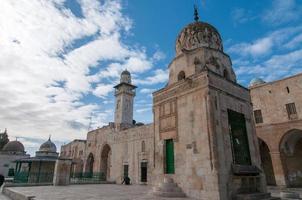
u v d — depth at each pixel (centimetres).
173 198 1547
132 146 4266
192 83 1816
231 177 1547
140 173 3866
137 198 1558
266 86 3591
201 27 2280
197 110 1716
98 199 1503
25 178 3556
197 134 1664
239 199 1466
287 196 1812
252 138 1925
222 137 1614
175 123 1889
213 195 1429
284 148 3378
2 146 8412
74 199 1505
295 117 3166
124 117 5703
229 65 2136
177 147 1811
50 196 1673
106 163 5316
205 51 1992
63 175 3103
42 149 5500
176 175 1755
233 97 1870
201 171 1556
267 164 3762
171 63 2228
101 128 5544
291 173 3353
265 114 3509
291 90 3284
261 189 1770
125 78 6097
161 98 2114
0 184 3272
